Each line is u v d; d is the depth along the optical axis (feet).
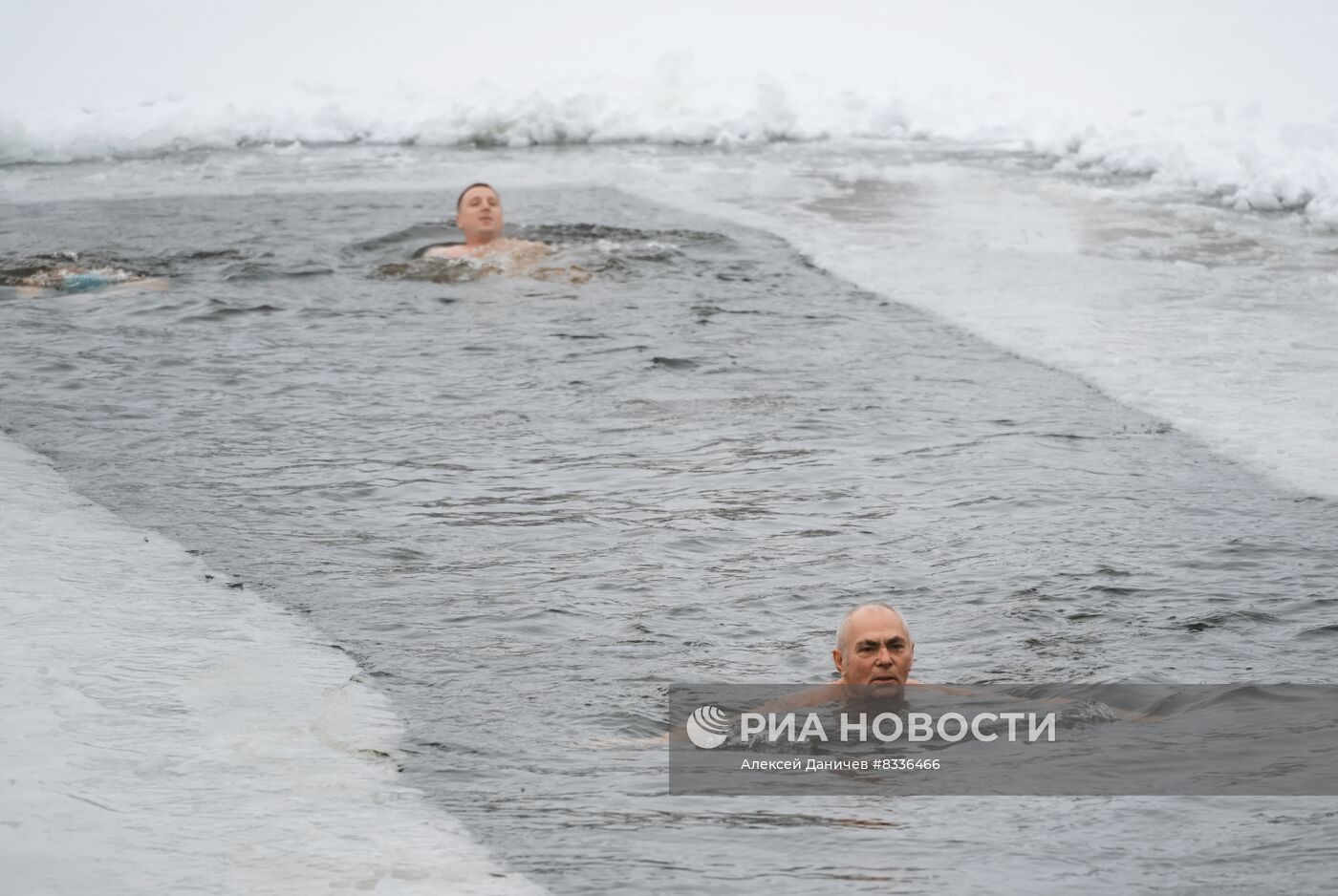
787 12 164.66
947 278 83.46
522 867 28.63
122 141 132.77
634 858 28.78
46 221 99.19
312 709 36.50
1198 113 126.62
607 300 78.95
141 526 49.24
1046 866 27.84
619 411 61.72
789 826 30.12
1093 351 69.62
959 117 136.98
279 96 145.38
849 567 45.80
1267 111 125.08
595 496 52.26
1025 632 40.93
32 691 37.17
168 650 39.88
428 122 136.98
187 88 147.74
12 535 48.14
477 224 88.12
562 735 35.14
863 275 84.17
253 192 110.52
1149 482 53.01
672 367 67.62
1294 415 60.23
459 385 65.10
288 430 59.26
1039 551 46.83
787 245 91.81
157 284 81.10
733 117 136.15
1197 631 40.78
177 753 34.01
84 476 54.03
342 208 103.35
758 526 49.29
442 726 35.55
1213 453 56.08
